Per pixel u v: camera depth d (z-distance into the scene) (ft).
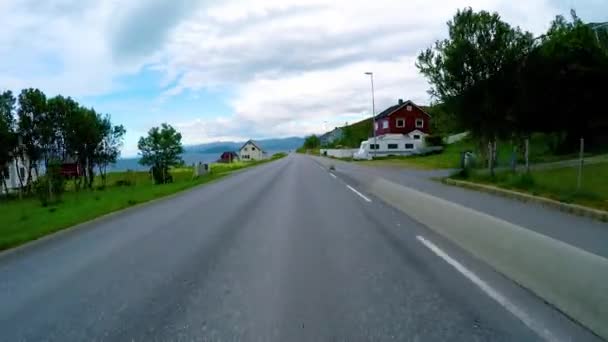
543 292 14.25
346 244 22.33
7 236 28.37
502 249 19.57
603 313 12.01
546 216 27.66
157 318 13.25
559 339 11.05
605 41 75.36
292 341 11.32
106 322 13.15
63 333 12.51
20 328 13.04
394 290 14.94
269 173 98.17
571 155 71.82
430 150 161.89
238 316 13.12
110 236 27.66
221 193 54.54
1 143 92.02
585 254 17.53
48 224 32.96
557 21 74.64
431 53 57.41
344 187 55.52
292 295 14.78
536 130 67.51
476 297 14.08
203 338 11.68
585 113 70.69
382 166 102.47
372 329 11.87
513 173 48.78
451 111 56.70
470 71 52.85
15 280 18.37
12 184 108.17
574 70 65.00
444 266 17.79
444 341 11.05
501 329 11.68
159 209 40.81
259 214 34.24
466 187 48.19
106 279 17.74
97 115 114.01
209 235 26.23
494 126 54.65
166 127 121.08
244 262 19.43
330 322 12.42
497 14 53.36
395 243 22.27
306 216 32.22
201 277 17.38
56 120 102.89
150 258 20.98
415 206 35.12
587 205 29.40
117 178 142.92
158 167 104.42
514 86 53.78
